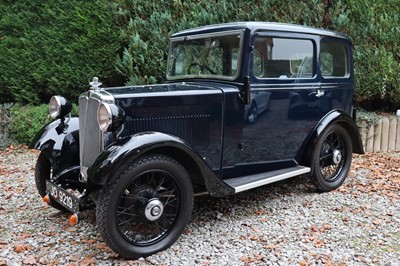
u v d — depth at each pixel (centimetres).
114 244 257
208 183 291
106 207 251
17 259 265
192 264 261
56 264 260
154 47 629
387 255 275
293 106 363
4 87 694
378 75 600
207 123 315
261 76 336
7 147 620
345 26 634
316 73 379
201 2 671
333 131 398
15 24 706
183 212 284
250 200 378
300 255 273
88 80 643
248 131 338
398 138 595
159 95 289
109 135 276
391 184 428
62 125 334
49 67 656
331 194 397
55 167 314
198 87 324
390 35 630
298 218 336
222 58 341
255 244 289
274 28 340
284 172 362
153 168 265
